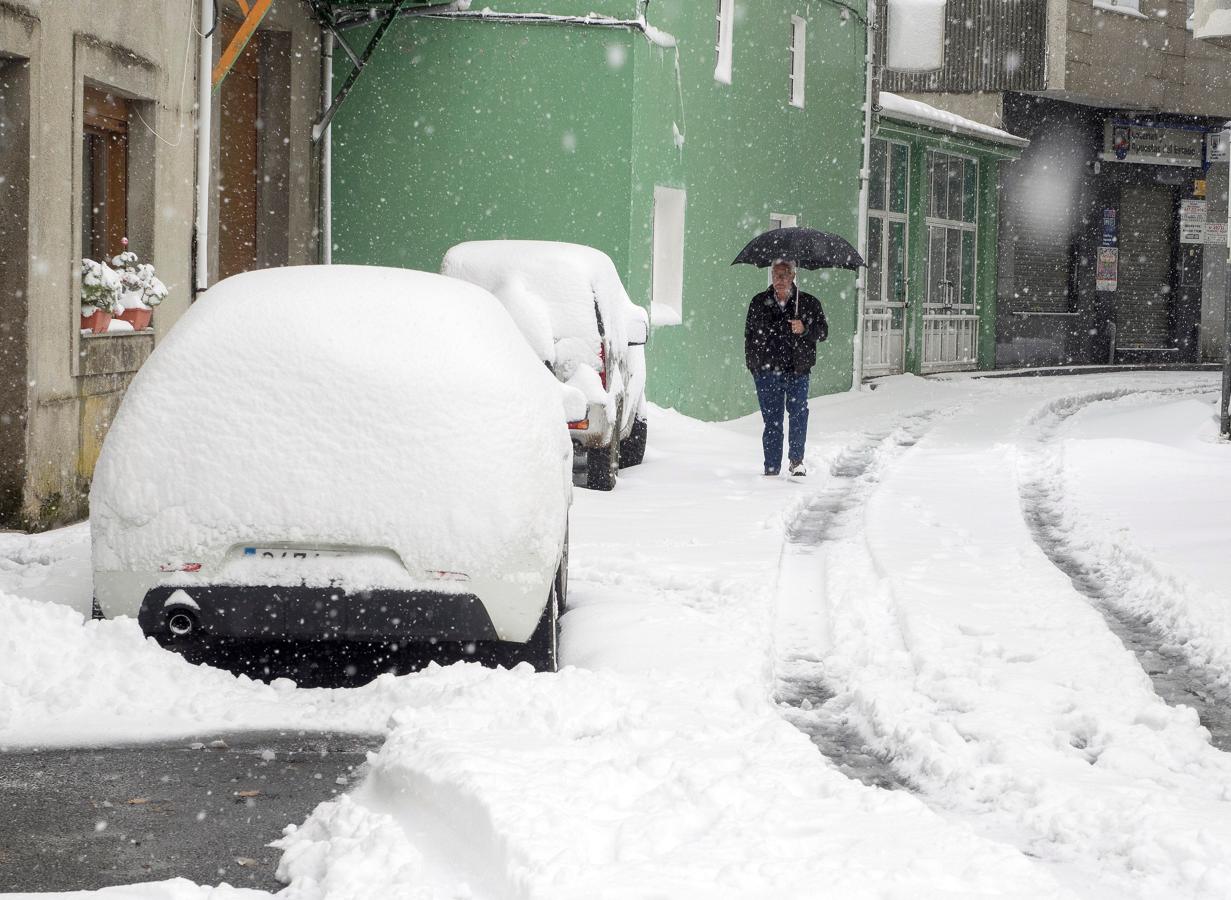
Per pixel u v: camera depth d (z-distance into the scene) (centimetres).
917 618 819
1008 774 555
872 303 2948
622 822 452
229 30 1608
